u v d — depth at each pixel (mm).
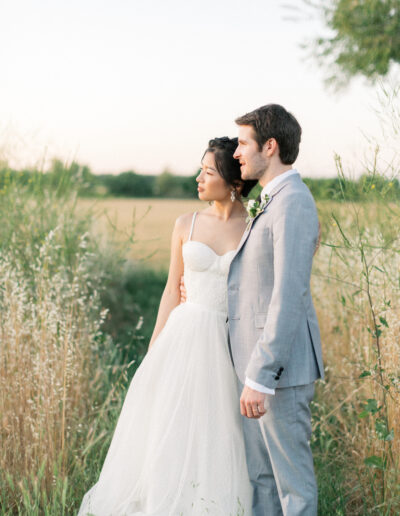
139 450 2357
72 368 2869
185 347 2354
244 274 2096
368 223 3002
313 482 2025
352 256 3137
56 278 3027
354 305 3064
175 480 2193
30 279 3395
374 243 2895
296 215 1927
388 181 2600
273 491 2172
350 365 3041
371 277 2842
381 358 2512
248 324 2080
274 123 2051
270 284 2041
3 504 2270
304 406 2031
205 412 2254
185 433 2248
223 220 2443
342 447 2859
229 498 2158
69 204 4223
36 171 4191
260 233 2029
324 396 3279
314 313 2129
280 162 2096
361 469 2584
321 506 2352
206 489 2164
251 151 2100
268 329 1875
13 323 2844
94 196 4480
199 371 2293
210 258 2369
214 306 2371
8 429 2609
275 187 2062
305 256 1890
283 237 1908
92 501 2291
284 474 2016
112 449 2420
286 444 2012
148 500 2199
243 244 2105
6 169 4125
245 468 2227
